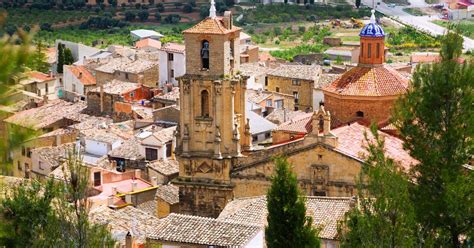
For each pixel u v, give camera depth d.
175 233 107.50
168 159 186.62
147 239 107.75
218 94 143.25
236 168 143.12
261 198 123.88
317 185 133.88
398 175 78.56
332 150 132.62
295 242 91.75
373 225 77.25
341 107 152.62
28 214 76.56
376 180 78.31
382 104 149.88
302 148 134.38
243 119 147.50
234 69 147.38
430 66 92.06
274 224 92.44
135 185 170.75
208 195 145.00
